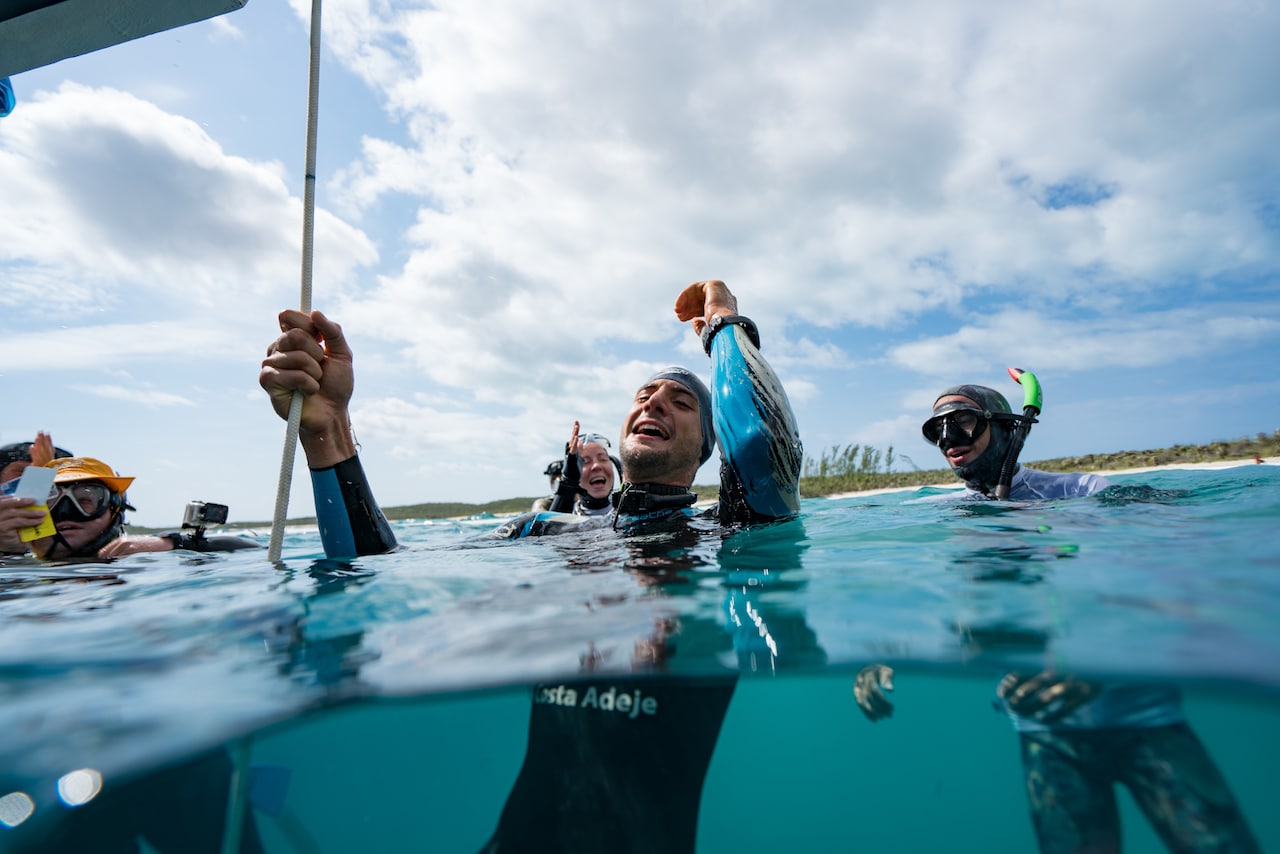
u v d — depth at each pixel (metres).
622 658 1.83
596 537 3.57
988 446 4.45
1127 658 1.47
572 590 2.34
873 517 3.72
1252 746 1.99
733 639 1.83
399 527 13.66
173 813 2.12
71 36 2.65
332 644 1.96
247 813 2.64
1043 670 1.56
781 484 3.34
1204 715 1.70
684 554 2.80
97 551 4.27
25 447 4.72
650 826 2.01
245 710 1.69
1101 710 1.62
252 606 2.35
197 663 1.88
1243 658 1.36
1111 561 2.09
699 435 3.69
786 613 1.92
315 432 3.14
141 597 2.58
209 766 2.18
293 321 2.91
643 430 3.63
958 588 2.00
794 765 4.32
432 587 2.49
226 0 2.62
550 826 2.06
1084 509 3.39
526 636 1.92
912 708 2.64
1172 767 1.55
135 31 2.68
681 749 2.09
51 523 3.89
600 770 2.03
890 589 2.06
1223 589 1.70
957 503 4.53
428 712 2.31
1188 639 1.46
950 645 1.66
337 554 3.23
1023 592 1.89
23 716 1.63
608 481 6.88
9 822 1.69
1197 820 1.50
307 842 3.47
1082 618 1.63
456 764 3.40
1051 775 1.75
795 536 3.05
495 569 2.79
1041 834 1.75
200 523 4.50
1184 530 2.48
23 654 1.95
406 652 1.87
